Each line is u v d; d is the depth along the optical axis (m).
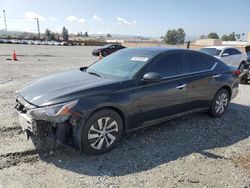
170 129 5.16
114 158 3.96
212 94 5.66
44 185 3.24
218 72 5.76
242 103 7.43
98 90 3.93
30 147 4.11
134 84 4.27
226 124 5.60
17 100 4.12
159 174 3.59
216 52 13.73
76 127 3.75
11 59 19.45
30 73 12.36
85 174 3.51
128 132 4.39
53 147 4.14
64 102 3.65
